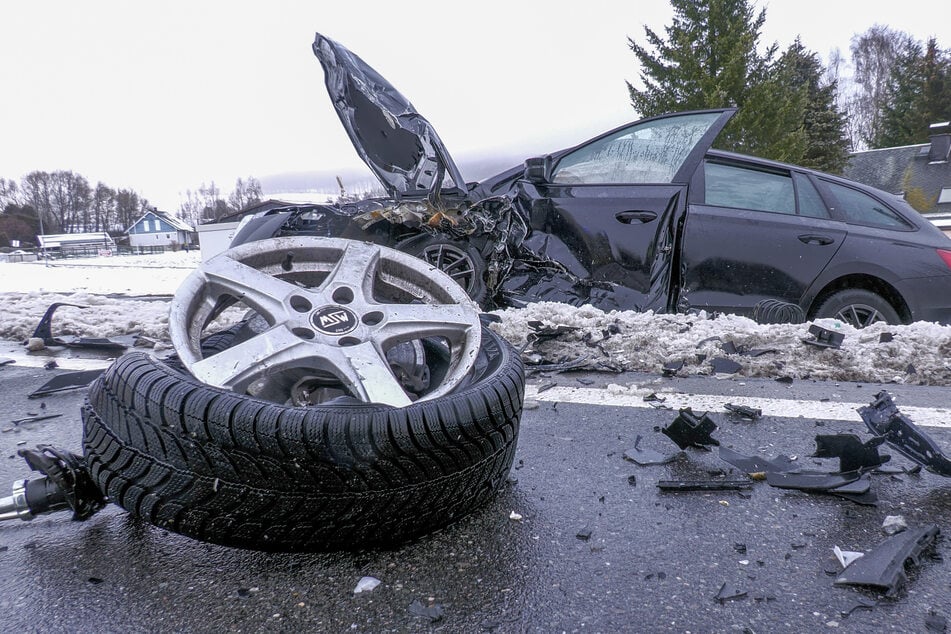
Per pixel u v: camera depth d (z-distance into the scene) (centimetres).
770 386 332
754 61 2723
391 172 544
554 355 384
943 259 480
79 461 167
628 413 285
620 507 189
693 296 472
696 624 133
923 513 187
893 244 482
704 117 492
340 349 187
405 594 142
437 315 213
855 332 395
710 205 475
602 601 141
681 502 194
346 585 145
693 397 309
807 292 474
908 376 345
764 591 145
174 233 9319
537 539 168
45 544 163
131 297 1020
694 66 2650
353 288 214
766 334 387
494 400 169
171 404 143
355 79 502
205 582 146
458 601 140
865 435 255
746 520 182
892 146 5038
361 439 143
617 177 500
